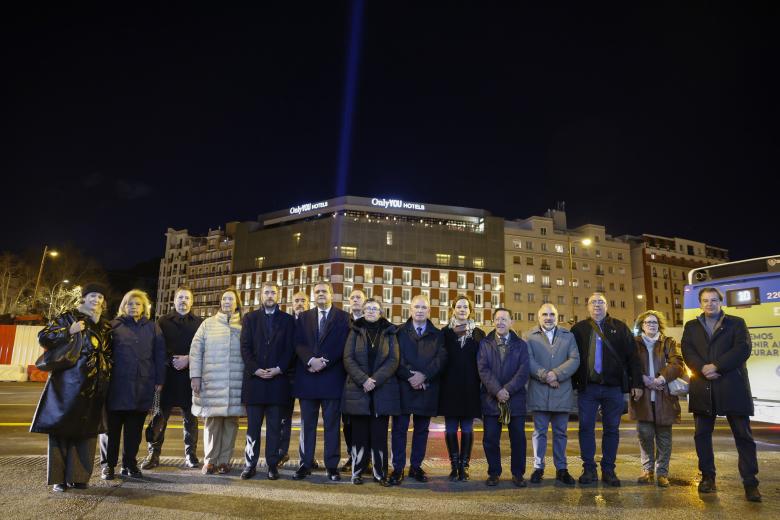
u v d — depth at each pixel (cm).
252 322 652
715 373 582
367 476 646
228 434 665
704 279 1147
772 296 1011
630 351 650
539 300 7781
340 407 639
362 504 499
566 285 7962
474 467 724
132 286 10775
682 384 622
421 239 7544
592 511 493
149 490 533
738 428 571
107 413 589
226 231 9181
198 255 9288
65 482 527
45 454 746
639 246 8431
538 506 508
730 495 567
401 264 7406
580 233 8400
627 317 8131
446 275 7544
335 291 7100
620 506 513
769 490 593
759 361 1020
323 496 528
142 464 668
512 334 659
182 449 848
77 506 463
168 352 701
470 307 694
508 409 612
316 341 643
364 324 645
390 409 604
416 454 635
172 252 9900
